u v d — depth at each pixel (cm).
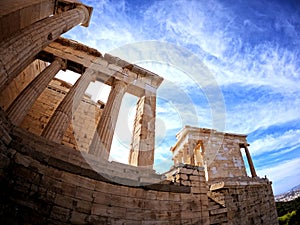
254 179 1656
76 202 726
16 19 1026
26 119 1614
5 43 827
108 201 788
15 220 588
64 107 1166
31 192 651
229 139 2381
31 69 1767
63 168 746
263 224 1249
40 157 718
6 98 1489
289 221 2441
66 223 677
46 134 1013
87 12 1603
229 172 2084
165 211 873
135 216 806
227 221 1030
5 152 639
